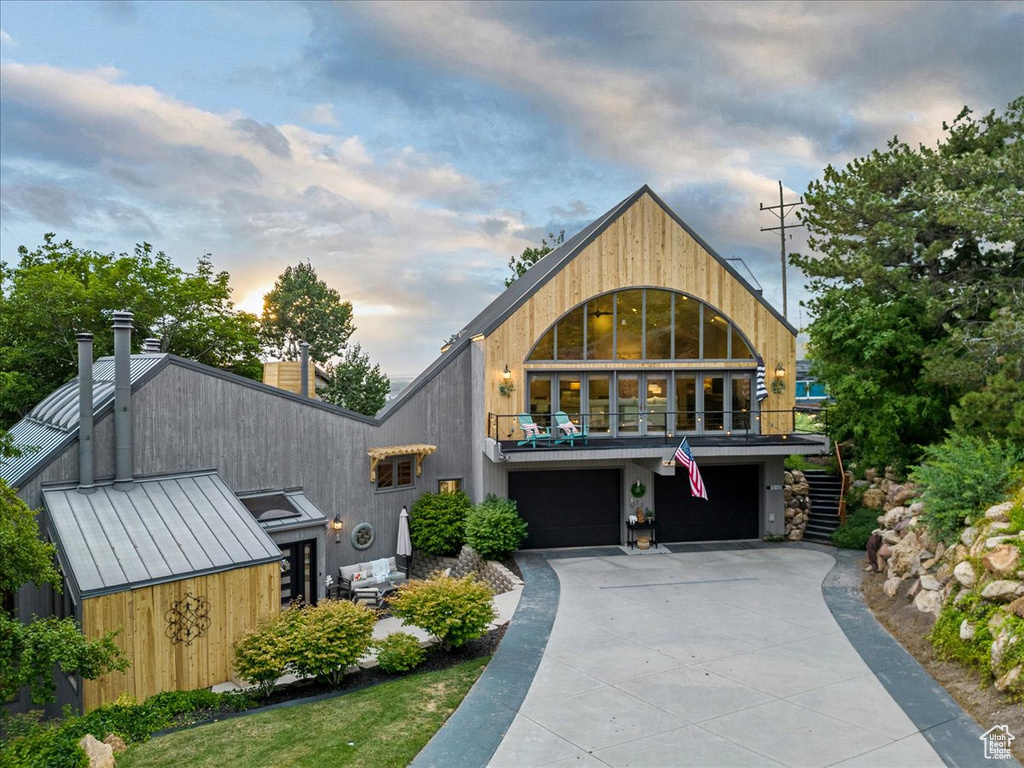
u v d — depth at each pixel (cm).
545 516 2105
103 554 1234
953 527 1325
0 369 2511
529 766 817
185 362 1634
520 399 2041
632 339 2116
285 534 1642
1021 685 871
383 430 2044
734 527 2191
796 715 943
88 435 1433
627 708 982
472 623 1243
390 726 929
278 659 1081
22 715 989
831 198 1920
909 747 841
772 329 2180
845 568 1784
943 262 1869
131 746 917
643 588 1641
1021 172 1603
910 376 1931
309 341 4941
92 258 2900
